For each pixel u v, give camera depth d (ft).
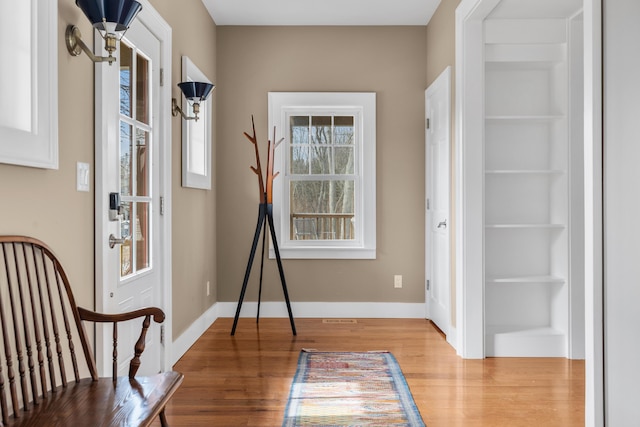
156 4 10.27
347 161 16.65
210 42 15.48
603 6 6.81
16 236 5.52
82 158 7.30
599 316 6.92
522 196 13.37
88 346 6.39
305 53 16.42
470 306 12.09
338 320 16.12
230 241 16.46
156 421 8.50
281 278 14.51
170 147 11.04
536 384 10.42
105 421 5.01
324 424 8.43
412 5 14.75
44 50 5.97
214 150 16.12
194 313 13.60
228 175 16.39
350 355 12.39
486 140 13.34
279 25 16.40
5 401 5.03
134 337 9.30
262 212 14.62
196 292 13.80
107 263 7.91
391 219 16.48
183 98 12.28
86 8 6.57
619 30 6.45
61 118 6.68
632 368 6.24
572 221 12.17
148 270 10.00
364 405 9.27
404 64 16.42
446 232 13.78
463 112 12.01
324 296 16.52
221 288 16.48
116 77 8.33
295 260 16.52
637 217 6.09
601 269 6.91
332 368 11.39
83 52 7.29
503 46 12.33
